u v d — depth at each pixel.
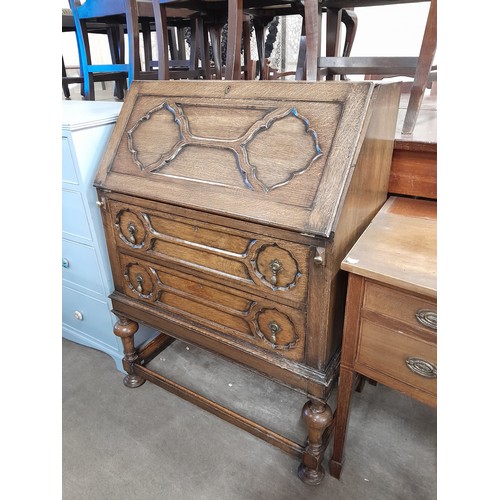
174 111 1.00
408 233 0.89
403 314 0.76
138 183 1.01
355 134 0.76
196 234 0.95
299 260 0.80
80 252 1.32
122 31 2.86
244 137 0.88
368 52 3.65
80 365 1.55
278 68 4.21
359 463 1.14
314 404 0.96
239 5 1.38
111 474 1.12
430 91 2.32
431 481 1.08
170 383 1.32
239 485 1.08
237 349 1.02
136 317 1.25
